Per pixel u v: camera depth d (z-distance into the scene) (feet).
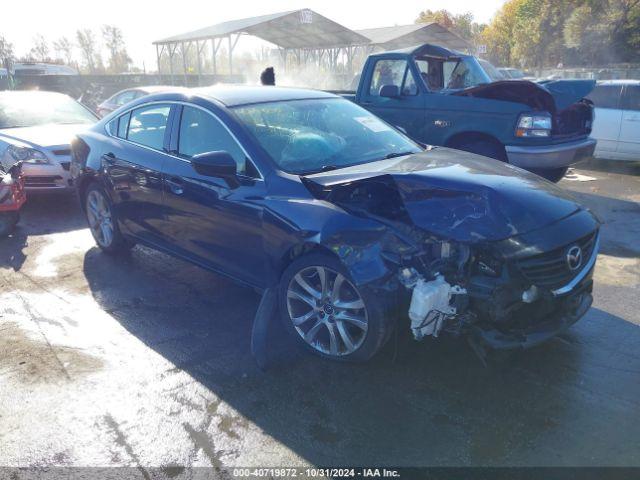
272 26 76.59
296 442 9.30
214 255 13.73
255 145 12.66
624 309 13.97
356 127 14.71
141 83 90.99
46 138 25.30
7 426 9.86
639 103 31.50
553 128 21.95
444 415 9.87
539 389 10.58
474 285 9.99
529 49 154.40
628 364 11.41
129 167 15.79
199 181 13.47
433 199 10.63
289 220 11.39
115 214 17.21
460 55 27.20
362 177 11.16
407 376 11.09
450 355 11.78
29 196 28.22
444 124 23.61
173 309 14.48
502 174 11.89
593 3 135.85
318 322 11.64
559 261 10.32
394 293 10.27
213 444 9.31
